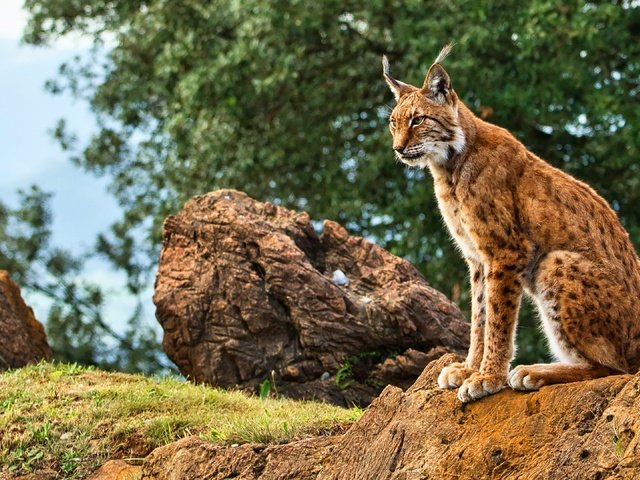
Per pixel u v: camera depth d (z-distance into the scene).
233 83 23.12
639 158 22.11
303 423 11.05
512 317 9.08
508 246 9.16
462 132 9.59
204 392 13.15
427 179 23.33
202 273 14.95
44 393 13.09
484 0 21.64
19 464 11.68
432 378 9.65
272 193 24.28
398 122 9.95
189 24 24.95
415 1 22.23
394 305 14.42
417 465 8.84
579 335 8.73
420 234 22.75
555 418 8.31
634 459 7.61
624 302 8.83
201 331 14.77
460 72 21.48
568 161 23.47
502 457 8.38
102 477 11.27
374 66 24.69
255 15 23.34
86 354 29.86
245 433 10.84
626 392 8.01
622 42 22.05
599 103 21.11
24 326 15.62
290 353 14.50
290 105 24.28
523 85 22.06
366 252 15.46
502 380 8.90
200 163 24.31
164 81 25.75
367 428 9.55
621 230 9.45
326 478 9.49
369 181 23.72
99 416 12.42
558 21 21.11
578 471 7.88
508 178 9.34
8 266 31.17
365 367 14.48
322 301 14.48
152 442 11.77
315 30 23.78
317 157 24.41
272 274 14.55
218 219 15.13
